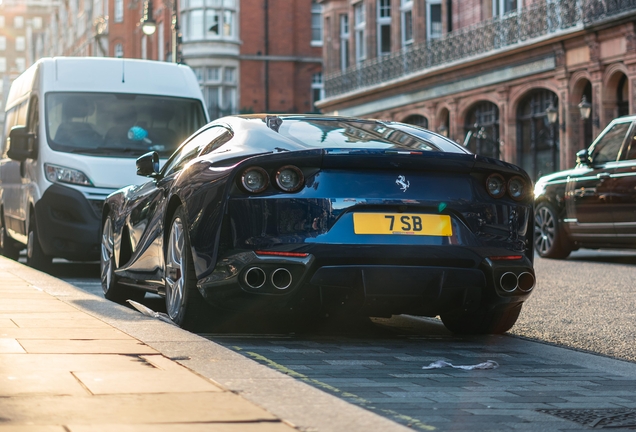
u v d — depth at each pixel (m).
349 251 6.06
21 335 5.39
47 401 3.73
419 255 6.17
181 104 13.87
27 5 177.25
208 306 6.65
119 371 4.37
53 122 13.09
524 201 6.66
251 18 59.25
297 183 6.14
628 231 14.09
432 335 7.17
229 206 6.17
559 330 7.53
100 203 12.39
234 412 3.60
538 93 30.56
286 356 5.92
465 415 4.32
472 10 33.66
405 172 6.30
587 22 27.19
